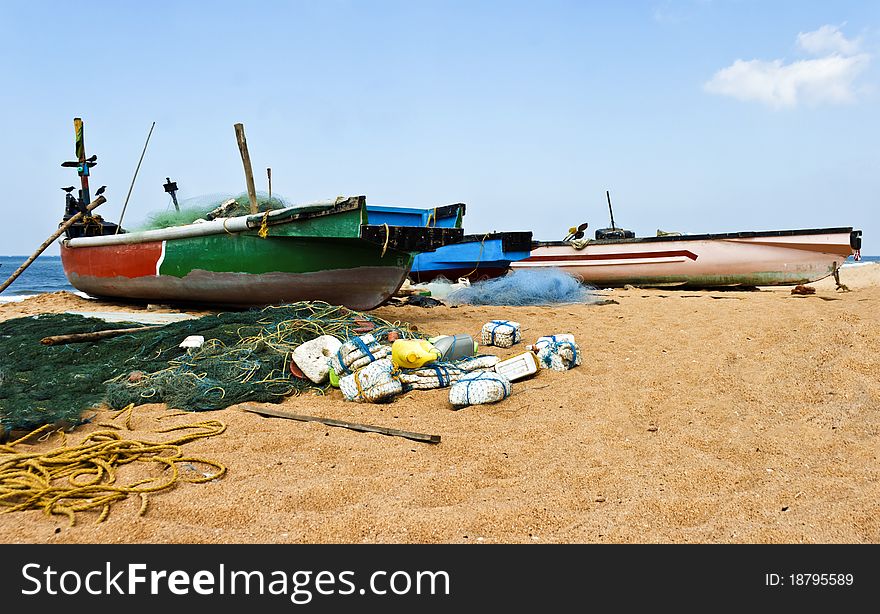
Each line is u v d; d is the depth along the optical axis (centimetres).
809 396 550
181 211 1197
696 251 1686
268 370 638
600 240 1809
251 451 452
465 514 347
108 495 372
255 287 974
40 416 514
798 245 1577
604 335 856
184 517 353
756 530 329
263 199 1110
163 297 1138
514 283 1339
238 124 952
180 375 614
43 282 3306
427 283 1669
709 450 448
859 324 719
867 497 354
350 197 828
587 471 407
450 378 614
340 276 926
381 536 331
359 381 583
